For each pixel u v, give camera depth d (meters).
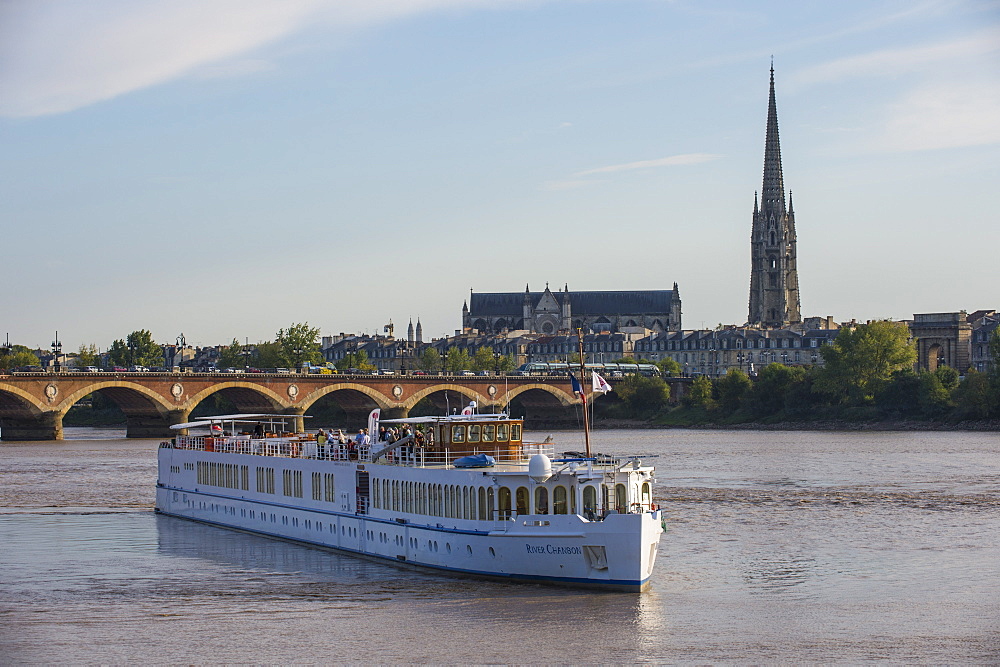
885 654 55.31
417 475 70.25
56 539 86.75
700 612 62.34
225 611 62.50
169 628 59.44
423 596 63.84
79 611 63.19
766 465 150.38
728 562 76.69
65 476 135.38
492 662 53.44
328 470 79.31
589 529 62.41
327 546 79.44
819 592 67.50
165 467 102.00
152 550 81.38
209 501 94.62
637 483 66.50
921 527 92.50
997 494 115.00
